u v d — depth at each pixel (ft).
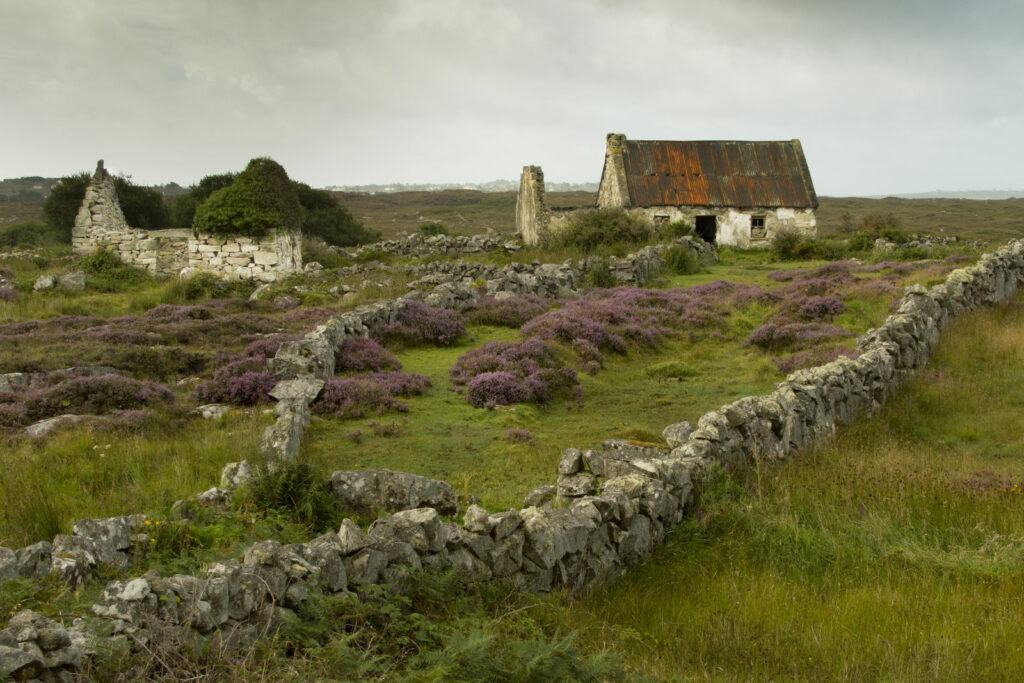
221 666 14.08
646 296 81.92
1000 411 46.34
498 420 42.60
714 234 150.41
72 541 17.98
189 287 87.71
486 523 21.04
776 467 34.91
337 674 14.42
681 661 19.52
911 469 34.30
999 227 294.25
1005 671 18.69
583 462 30.50
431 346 62.69
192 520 22.00
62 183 171.94
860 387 45.16
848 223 191.72
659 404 48.83
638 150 154.71
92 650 13.24
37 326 63.36
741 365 59.67
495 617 19.12
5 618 14.49
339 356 52.60
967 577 24.63
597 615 21.89
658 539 27.53
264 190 99.30
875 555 26.32
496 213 372.17
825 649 20.13
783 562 26.14
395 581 18.48
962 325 62.90
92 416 38.24
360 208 401.29
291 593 16.40
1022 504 30.40
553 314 68.69
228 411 41.39
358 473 26.86
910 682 18.16
